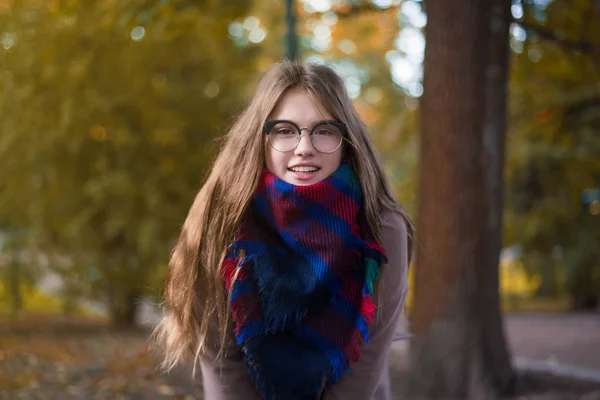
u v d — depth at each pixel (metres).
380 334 1.95
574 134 10.06
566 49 7.58
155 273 12.79
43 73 11.90
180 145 13.34
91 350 8.92
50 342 10.08
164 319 2.12
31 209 12.73
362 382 1.94
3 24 11.77
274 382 1.82
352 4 7.63
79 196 12.93
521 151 15.75
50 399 5.53
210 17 6.77
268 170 1.95
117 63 12.31
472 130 5.95
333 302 1.81
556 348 10.86
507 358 6.26
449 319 6.04
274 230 1.86
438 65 5.99
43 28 11.75
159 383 6.03
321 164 1.91
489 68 5.98
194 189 13.30
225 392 1.95
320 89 1.94
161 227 12.86
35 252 13.14
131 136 12.75
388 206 2.00
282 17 14.88
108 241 13.41
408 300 7.75
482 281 6.08
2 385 6.00
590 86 9.26
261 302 1.82
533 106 9.62
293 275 1.80
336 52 14.55
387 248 1.95
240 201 1.90
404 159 17.58
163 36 6.77
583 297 18.31
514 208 17.17
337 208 1.85
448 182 6.00
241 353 1.94
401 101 17.66
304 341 1.82
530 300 19.72
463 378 6.03
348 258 1.82
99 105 12.05
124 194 12.65
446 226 6.03
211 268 1.91
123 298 13.21
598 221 17.31
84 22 11.24
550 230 17.00
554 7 7.20
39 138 12.34
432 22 6.03
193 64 13.67
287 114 1.93
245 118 2.00
